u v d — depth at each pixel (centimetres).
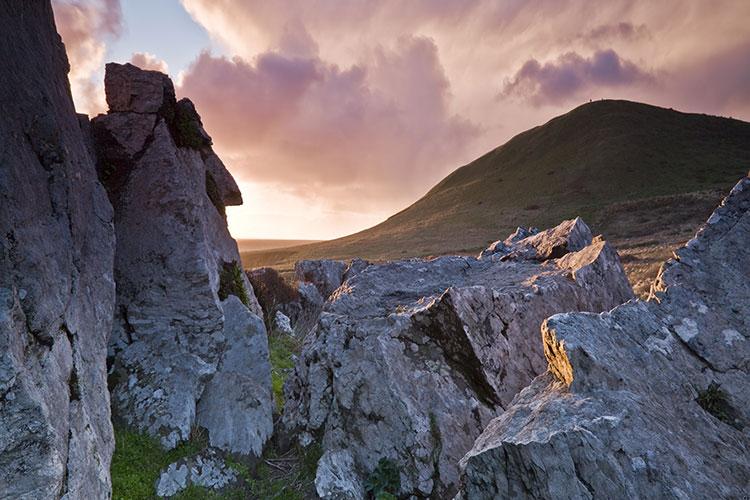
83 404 676
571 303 1095
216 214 1314
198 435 966
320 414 1036
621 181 13112
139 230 1068
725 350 680
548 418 616
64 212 716
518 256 1463
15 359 501
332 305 1238
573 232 1435
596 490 549
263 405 1066
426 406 922
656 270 3519
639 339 698
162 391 980
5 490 485
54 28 818
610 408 596
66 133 781
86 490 622
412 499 866
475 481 656
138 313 1050
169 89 1191
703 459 570
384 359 970
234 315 1180
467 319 952
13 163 601
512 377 953
